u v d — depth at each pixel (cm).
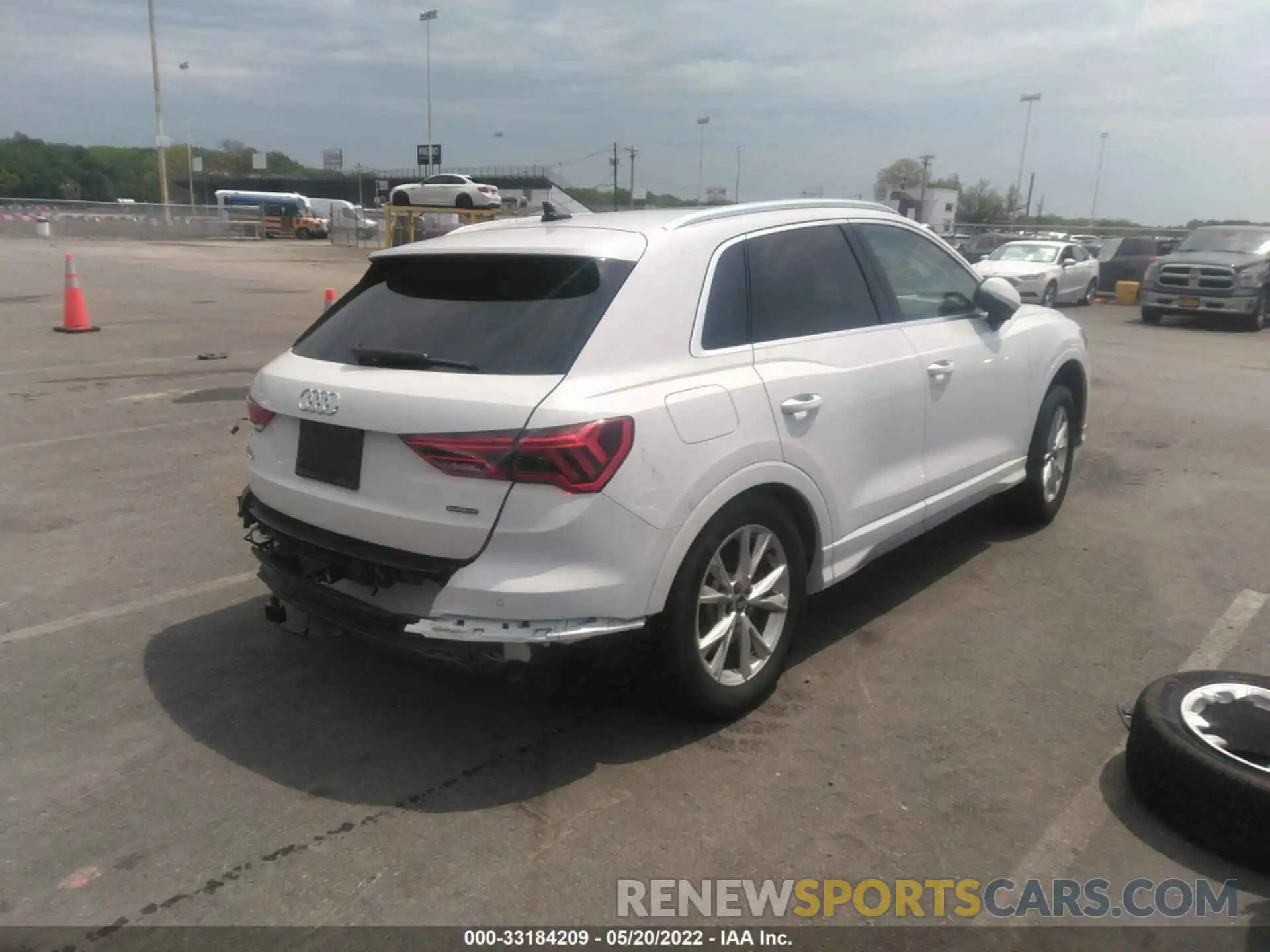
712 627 362
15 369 1073
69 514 607
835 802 325
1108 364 1333
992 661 426
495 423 305
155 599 486
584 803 324
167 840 306
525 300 343
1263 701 335
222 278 2386
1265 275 1884
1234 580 517
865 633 454
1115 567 537
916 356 445
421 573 317
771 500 370
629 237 357
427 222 3834
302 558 359
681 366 344
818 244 423
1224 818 295
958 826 314
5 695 392
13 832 308
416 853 300
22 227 4481
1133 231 4269
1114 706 388
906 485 445
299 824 313
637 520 316
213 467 714
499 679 324
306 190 10169
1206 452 802
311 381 352
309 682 407
